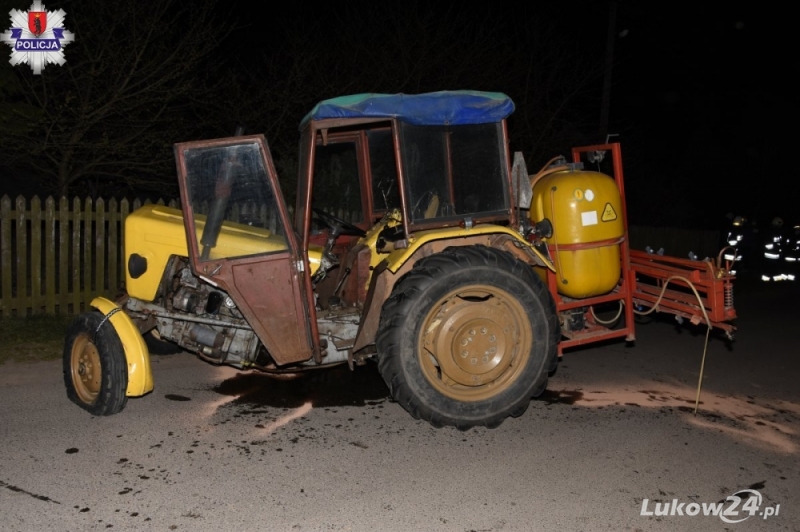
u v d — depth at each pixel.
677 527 3.76
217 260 4.68
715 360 7.20
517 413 5.08
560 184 5.32
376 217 6.14
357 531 3.58
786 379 6.62
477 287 4.91
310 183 4.88
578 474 4.33
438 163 5.00
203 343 5.09
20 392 5.32
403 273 5.07
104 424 4.77
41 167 9.71
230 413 5.09
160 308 5.14
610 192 5.37
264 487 3.99
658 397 5.93
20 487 3.86
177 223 5.11
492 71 13.84
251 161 4.78
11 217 7.27
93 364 4.92
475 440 4.81
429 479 4.18
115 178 10.07
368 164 6.08
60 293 7.61
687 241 17.22
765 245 15.25
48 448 4.36
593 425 5.17
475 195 5.10
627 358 7.14
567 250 5.29
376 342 4.90
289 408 5.27
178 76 9.19
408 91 13.09
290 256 4.82
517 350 5.07
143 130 9.20
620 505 3.97
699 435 5.06
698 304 5.69
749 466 4.55
